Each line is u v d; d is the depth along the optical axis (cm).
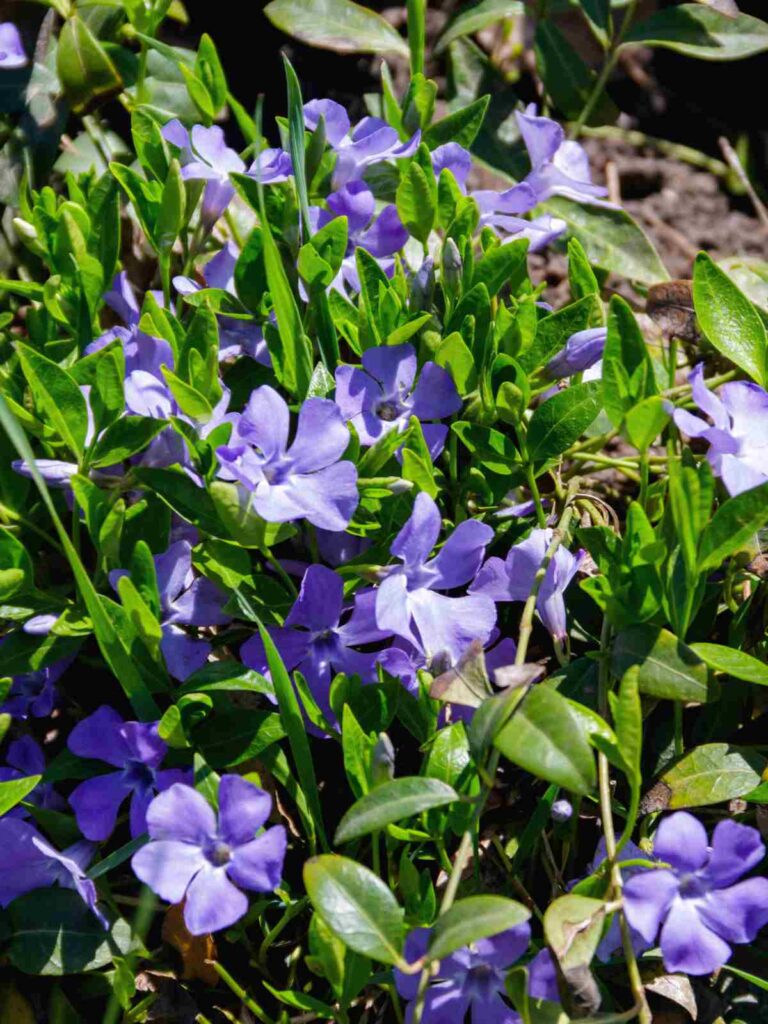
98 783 40
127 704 46
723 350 44
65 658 44
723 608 46
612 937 39
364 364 43
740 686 44
